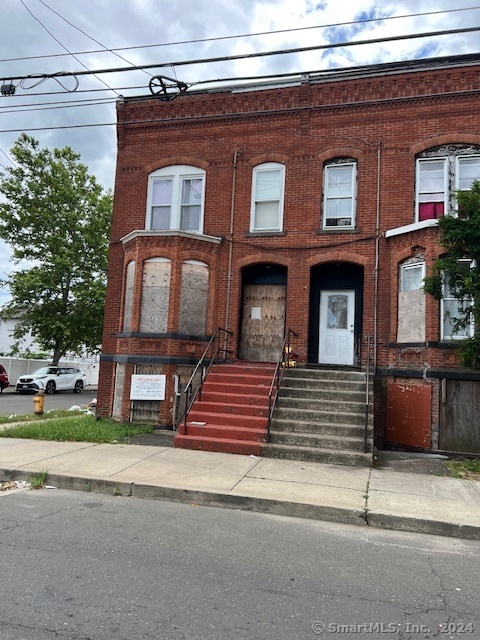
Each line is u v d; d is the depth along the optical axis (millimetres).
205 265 12859
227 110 13430
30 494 6789
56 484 7199
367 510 6094
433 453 10125
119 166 14195
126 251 13242
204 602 3789
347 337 12930
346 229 12305
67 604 3678
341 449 8898
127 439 10352
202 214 13391
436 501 6609
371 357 11719
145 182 13945
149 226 13844
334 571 4531
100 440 10023
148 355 12125
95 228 30656
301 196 12742
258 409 9969
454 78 11820
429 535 5758
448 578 4477
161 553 4770
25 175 29984
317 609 3758
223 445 9188
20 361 32969
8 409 18250
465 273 8547
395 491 7023
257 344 13352
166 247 12391
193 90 13633
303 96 12844
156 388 11914
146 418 12000
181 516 6012
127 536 5211
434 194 11883
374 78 12344
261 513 6316
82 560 4523
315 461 8672
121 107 14195
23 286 28703
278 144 13031
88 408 16719
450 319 9609
